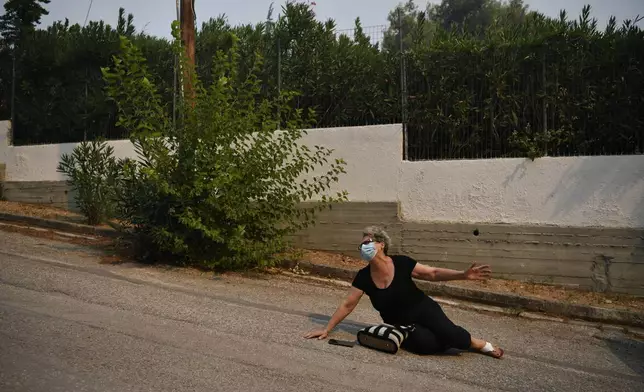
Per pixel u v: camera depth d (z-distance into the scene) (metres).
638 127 8.41
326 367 4.78
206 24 12.09
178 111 9.14
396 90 9.91
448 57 9.45
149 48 12.12
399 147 9.34
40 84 13.58
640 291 7.88
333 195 9.75
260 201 8.89
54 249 9.23
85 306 6.11
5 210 12.13
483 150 9.27
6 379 4.10
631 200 7.99
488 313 7.48
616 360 5.74
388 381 4.56
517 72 9.09
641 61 8.39
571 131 8.76
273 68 11.02
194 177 8.46
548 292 8.05
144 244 8.82
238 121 8.79
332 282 8.55
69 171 11.36
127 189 8.91
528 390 4.62
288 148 9.01
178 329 5.54
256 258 8.58
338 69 10.46
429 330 5.21
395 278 5.25
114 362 4.57
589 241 8.13
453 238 8.90
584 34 8.76
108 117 12.71
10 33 14.21
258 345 5.23
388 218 9.33
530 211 8.52
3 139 13.69
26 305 5.97
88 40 12.86
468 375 4.84
